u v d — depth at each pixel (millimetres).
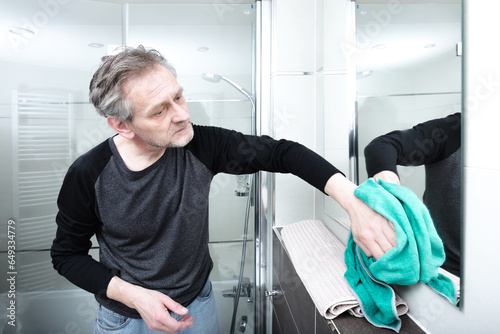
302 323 934
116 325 869
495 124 373
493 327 390
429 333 545
